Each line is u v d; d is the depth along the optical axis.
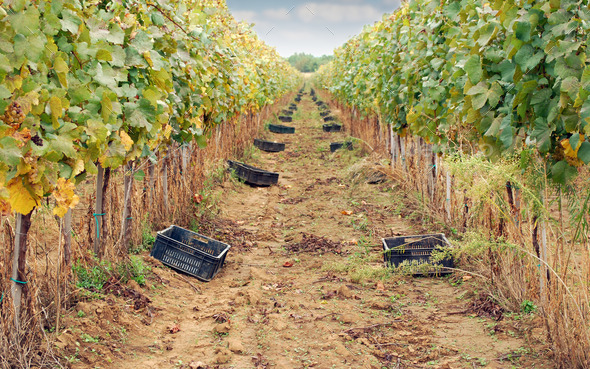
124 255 4.77
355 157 12.81
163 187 6.58
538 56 3.41
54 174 2.98
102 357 3.39
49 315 3.63
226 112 9.66
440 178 6.91
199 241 5.93
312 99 44.16
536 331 3.73
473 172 4.21
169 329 4.07
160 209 6.50
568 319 3.28
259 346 3.81
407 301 4.67
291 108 30.72
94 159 3.48
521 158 3.63
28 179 2.86
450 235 6.25
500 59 3.95
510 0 3.65
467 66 4.09
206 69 7.07
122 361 3.44
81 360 3.28
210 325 4.21
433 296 4.78
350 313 4.38
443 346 3.75
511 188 4.13
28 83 2.77
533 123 3.71
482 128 4.29
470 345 3.75
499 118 4.15
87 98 3.32
